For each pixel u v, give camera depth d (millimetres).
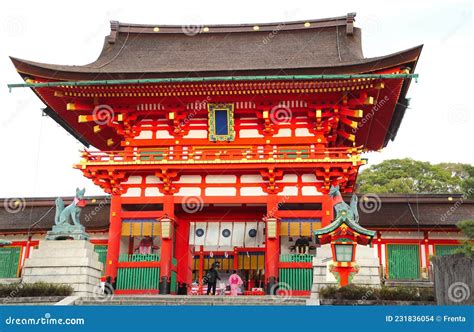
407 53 31109
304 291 31688
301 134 34750
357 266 22562
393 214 39438
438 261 19656
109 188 34562
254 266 38625
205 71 32875
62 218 28234
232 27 42938
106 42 42594
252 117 35469
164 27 43250
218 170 33625
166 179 33688
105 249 40688
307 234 32844
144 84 33000
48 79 33469
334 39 40812
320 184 33469
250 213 36125
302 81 32250
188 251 35812
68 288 25266
